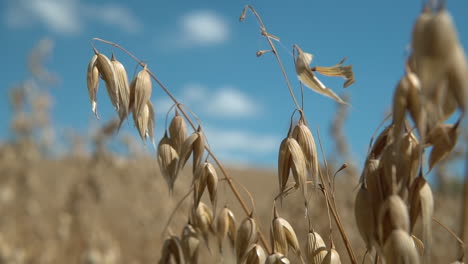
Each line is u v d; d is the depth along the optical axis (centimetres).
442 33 17
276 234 24
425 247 20
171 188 26
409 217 20
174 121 26
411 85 19
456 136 19
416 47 17
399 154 20
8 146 81
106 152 76
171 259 28
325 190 24
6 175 80
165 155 26
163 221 71
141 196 74
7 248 60
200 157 25
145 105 26
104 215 77
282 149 24
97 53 26
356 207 20
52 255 65
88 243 65
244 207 26
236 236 25
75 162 84
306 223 46
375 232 20
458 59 17
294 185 24
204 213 27
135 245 71
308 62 24
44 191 86
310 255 24
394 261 19
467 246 20
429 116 19
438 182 46
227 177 26
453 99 18
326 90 23
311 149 24
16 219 75
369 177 20
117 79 26
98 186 76
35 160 82
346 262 39
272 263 24
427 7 18
